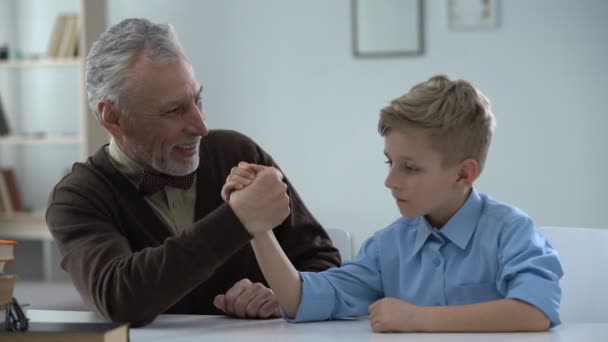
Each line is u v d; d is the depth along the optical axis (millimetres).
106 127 1616
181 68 1554
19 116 4965
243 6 4418
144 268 1290
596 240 1562
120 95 1554
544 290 1214
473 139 1322
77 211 1534
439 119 1286
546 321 1201
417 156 1298
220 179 1783
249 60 4426
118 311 1314
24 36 4906
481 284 1338
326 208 4367
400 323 1216
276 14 4379
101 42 1587
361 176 4316
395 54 4230
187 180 1696
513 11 4109
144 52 1546
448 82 1345
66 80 4895
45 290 4289
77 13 4844
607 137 4055
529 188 4137
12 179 4723
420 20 4184
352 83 4305
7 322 1045
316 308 1364
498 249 1331
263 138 4426
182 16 4488
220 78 4461
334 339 1175
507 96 4129
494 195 4164
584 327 1239
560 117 4094
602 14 4039
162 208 1700
